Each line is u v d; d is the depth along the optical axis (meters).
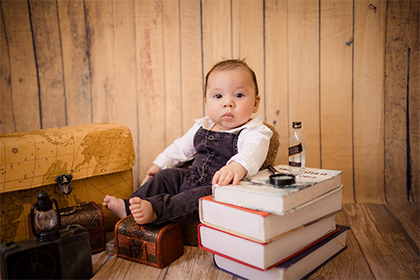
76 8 1.77
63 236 0.99
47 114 1.83
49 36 1.79
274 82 1.70
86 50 1.80
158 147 1.82
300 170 1.14
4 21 1.77
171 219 1.16
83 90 1.83
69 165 1.25
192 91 1.76
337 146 1.69
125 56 1.79
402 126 1.64
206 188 1.23
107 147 1.33
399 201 1.66
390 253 1.16
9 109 1.82
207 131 1.43
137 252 1.13
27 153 1.16
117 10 1.76
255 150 1.22
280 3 1.66
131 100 1.81
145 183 1.38
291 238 0.99
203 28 1.72
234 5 1.68
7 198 1.15
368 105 1.65
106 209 1.37
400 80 1.62
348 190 1.70
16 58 1.79
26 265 0.92
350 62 1.63
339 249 1.17
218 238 1.03
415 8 1.58
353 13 1.61
